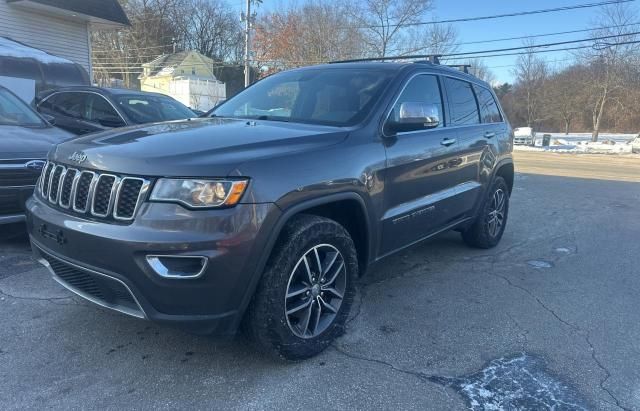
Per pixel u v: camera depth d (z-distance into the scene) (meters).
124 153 2.61
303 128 3.26
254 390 2.68
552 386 2.83
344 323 3.21
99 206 2.60
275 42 47.34
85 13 16.23
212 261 2.42
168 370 2.84
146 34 64.75
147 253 2.40
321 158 2.93
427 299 4.04
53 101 7.75
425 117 3.52
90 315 3.46
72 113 7.47
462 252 5.44
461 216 4.73
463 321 3.65
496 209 5.55
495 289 4.34
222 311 2.54
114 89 7.57
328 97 3.74
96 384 2.69
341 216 3.34
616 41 39.59
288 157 2.76
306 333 2.96
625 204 9.38
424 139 3.87
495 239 5.60
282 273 2.71
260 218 2.53
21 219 4.50
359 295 4.07
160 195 2.45
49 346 3.05
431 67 4.29
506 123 5.66
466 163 4.56
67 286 2.90
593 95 44.31
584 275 4.85
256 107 3.95
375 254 3.49
